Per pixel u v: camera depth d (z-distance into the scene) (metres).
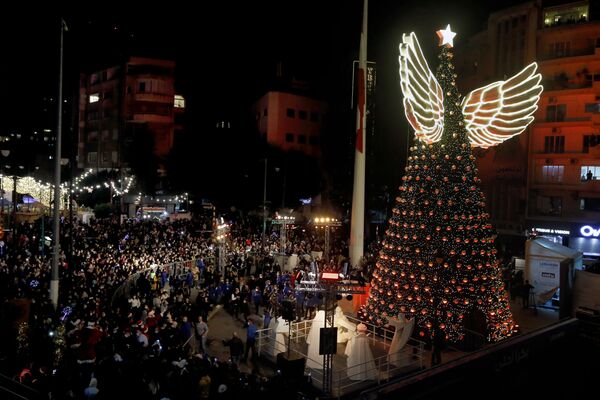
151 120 75.56
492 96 19.56
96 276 21.73
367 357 14.88
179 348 12.88
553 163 39.41
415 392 5.81
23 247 28.86
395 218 19.31
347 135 63.88
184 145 67.31
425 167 18.72
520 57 42.09
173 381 10.48
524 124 19.20
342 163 61.94
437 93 17.27
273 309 20.41
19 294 17.97
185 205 66.56
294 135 70.44
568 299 20.53
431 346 17.50
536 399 6.85
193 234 44.41
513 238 41.53
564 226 38.69
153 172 72.06
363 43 27.64
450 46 19.41
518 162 41.38
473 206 18.31
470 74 46.50
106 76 81.00
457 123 18.75
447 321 17.61
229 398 10.05
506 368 6.64
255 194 59.31
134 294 21.55
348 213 56.88
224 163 61.72
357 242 27.67
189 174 63.59
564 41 40.06
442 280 17.73
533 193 40.38
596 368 7.34
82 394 9.95
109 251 28.83
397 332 16.12
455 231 18.02
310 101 71.50
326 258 29.31
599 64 38.31
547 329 7.41
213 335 19.94
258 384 10.80
